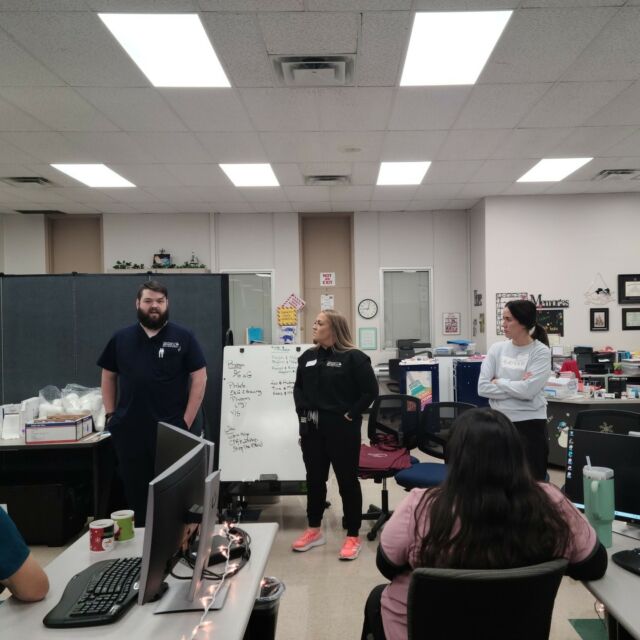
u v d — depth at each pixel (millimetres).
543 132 4328
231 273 7301
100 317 3584
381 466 3107
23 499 3182
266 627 1760
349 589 2553
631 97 3670
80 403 3398
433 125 4148
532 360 2736
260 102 3674
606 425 2496
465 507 1119
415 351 7020
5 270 7242
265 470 3441
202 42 2896
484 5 2566
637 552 1502
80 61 3070
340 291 7488
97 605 1240
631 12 2639
